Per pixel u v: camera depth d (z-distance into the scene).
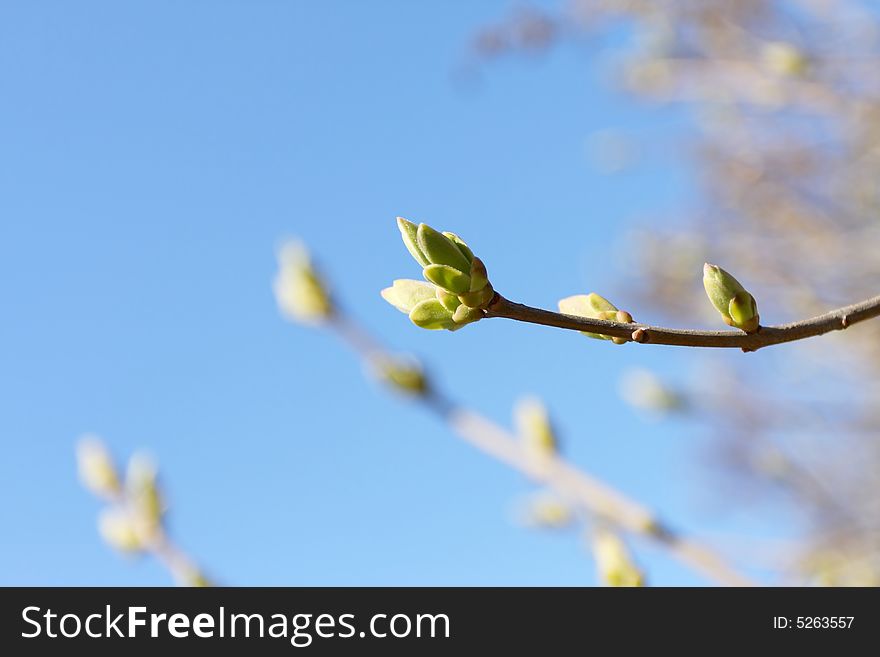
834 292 7.19
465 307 1.69
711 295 1.68
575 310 1.79
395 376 3.53
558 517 3.58
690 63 6.30
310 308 3.57
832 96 5.72
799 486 6.34
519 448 3.40
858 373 6.88
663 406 5.33
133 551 3.55
